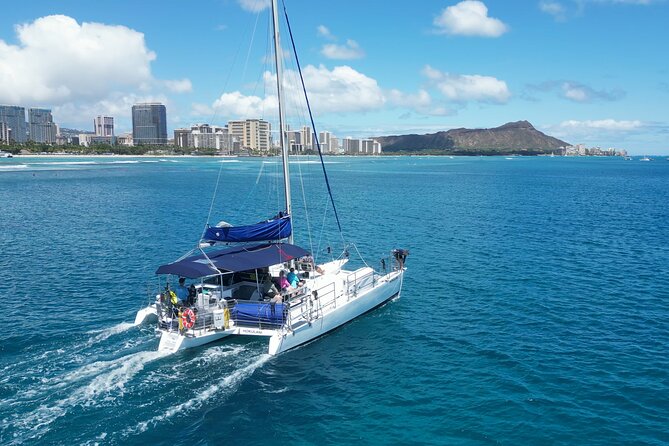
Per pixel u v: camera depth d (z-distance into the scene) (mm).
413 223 52750
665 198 84250
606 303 25562
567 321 22875
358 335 20984
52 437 13203
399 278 25906
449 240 43125
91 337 19766
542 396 16016
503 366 18203
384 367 18016
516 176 153500
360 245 41000
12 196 77125
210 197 79062
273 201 74375
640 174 173125
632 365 18312
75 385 15852
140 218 55250
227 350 18562
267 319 18562
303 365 17953
